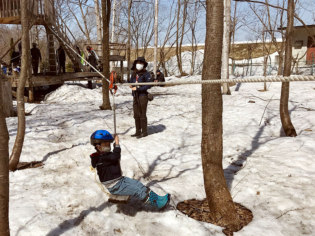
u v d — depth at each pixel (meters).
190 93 15.70
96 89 16.50
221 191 3.45
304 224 3.31
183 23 26.06
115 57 19.22
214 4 3.25
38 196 3.95
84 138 6.85
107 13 9.94
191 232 3.22
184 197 4.09
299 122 8.19
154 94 15.47
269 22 13.70
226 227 3.33
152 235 3.20
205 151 3.50
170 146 6.48
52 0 12.97
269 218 3.47
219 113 3.43
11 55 13.77
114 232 3.25
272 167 4.95
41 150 5.91
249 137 6.90
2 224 2.40
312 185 4.18
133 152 5.98
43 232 3.12
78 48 15.94
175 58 35.62
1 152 2.30
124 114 9.97
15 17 12.33
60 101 13.48
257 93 14.10
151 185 4.42
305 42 24.77
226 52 13.66
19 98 4.88
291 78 2.07
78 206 3.74
